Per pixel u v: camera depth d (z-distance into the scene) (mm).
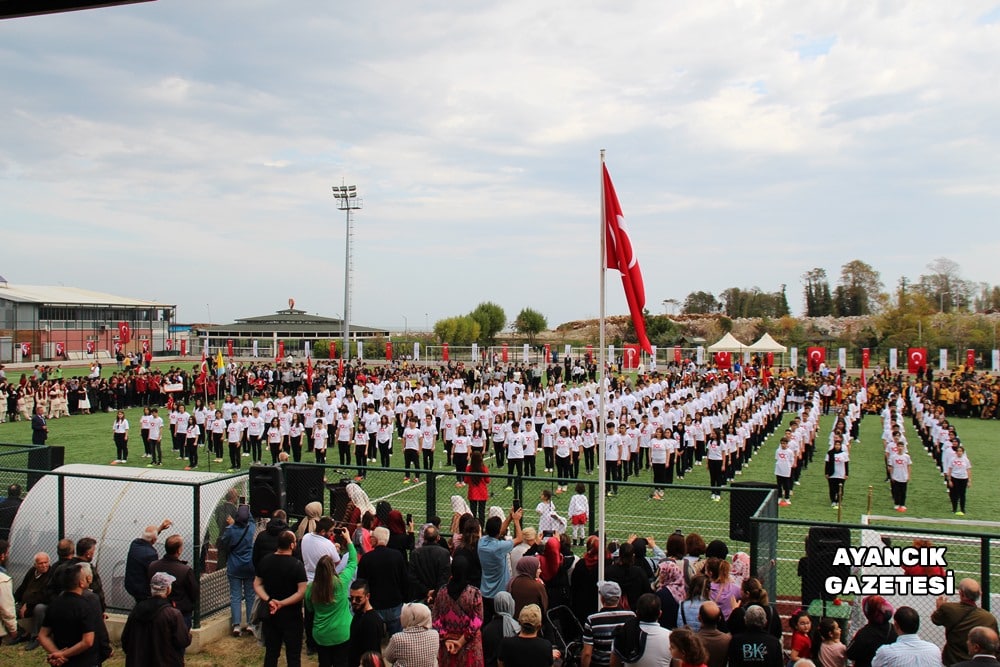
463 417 30000
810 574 11180
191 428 28312
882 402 46031
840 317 125188
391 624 10344
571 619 10875
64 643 8828
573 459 26141
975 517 20922
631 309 12070
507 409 33656
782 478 22547
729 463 25156
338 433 28859
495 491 23578
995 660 7387
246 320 108750
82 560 10594
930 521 20391
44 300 74875
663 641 7883
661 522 19344
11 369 66688
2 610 11375
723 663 8062
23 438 34156
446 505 20953
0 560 11578
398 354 81250
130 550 11430
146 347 72062
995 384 45188
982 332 85938
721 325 99688
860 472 27875
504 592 9211
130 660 8828
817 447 33094
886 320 91875
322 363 66125
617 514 20188
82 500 13672
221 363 42375
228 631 12500
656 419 27609
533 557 10062
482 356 77688
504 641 7871
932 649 8016
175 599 11016
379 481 24750
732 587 9906
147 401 45844
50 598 11297
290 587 10070
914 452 32781
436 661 9078
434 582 10781
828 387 45281
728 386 42031
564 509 21109
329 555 9922
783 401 40594
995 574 15297
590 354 58125
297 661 10078
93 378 45562
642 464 29656
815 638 9633
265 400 35375
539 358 71250
